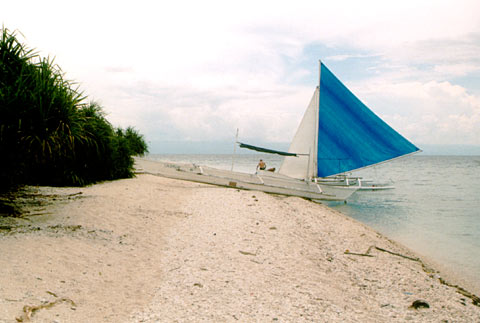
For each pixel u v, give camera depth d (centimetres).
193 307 394
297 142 1912
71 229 620
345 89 1784
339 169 1855
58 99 663
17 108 620
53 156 719
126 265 502
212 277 494
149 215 815
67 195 923
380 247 852
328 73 1820
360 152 1814
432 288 588
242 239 712
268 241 721
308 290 489
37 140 639
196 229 751
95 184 1209
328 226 991
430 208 1636
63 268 446
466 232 1140
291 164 1930
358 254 743
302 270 578
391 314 455
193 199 1112
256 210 1017
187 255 581
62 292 381
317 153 1875
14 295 347
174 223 781
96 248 548
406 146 1716
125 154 1437
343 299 479
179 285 454
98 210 790
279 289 478
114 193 1034
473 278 703
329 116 1842
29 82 671
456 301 539
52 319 320
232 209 996
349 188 1741
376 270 650
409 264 730
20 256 457
